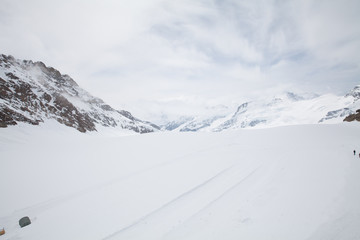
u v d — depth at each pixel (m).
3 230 14.20
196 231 12.69
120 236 12.92
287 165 23.56
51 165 29.02
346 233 11.11
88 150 39.44
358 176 17.97
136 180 22.27
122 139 52.97
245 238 11.48
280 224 12.45
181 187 19.62
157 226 13.71
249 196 16.48
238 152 31.59
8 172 26.06
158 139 47.88
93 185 21.73
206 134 51.12
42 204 18.20
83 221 14.98
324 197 14.95
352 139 38.75
